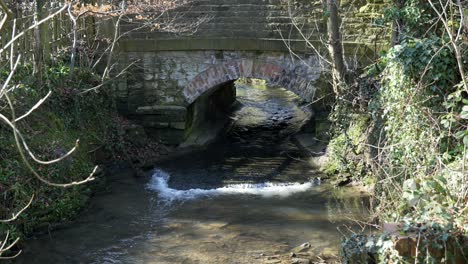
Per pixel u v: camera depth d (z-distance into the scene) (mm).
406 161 9031
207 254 9383
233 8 14539
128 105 15484
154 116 15445
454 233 5988
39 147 11211
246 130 17812
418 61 9383
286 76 14609
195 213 11242
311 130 16219
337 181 12609
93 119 14156
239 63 14875
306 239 9875
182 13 14742
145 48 15047
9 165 10117
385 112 10289
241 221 10789
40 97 12375
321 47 13906
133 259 9258
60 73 13492
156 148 15180
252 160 14664
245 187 12719
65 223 10672
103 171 13352
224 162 14539
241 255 9297
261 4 14352
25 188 10234
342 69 12898
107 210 11359
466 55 9078
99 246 9758
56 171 11094
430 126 8727
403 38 10805
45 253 9453
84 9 12805
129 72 15281
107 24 14977
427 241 5961
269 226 10508
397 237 6047
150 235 10219
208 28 14766
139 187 12750
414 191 6742
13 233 9398
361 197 11797
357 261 6551
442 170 7594
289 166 14094
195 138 16047
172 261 9164
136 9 13734
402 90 9750
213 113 18422
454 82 9273
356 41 13750
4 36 11359
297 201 11805
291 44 14219
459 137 7750
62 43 14742
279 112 20016
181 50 15000
